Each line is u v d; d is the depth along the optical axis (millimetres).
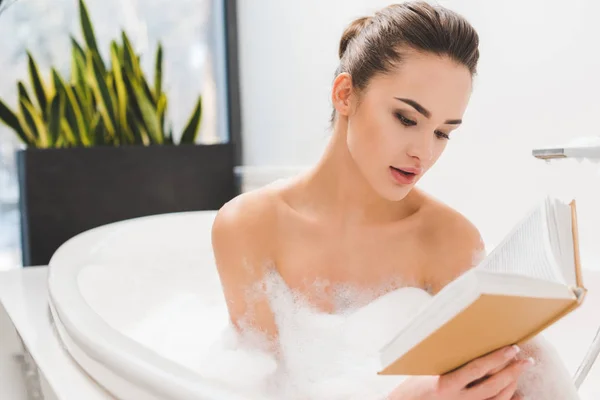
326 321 1051
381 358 634
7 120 2084
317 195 1071
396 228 1068
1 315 1313
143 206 2107
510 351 633
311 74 2121
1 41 2395
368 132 896
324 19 2029
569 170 1215
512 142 1353
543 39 1264
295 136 2242
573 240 592
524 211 1332
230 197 2230
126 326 1355
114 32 2535
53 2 2445
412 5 874
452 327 553
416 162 875
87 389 860
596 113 1167
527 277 530
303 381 1010
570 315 1109
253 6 2416
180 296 1490
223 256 1070
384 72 863
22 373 1068
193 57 2654
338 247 1071
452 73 837
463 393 674
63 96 2096
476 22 1416
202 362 1103
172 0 2609
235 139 2588
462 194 1487
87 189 2041
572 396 802
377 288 1079
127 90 2170
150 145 2113
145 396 744
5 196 2459
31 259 2000
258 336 1072
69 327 959
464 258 1058
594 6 1153
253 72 2465
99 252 1512
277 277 1078
